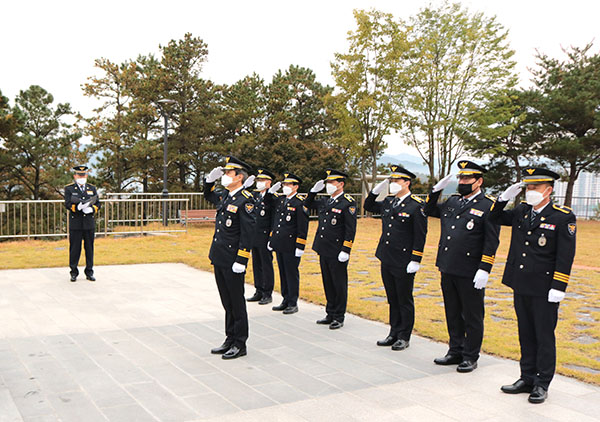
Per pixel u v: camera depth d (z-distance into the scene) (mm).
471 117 25500
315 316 7668
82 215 9727
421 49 24969
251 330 6820
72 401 4332
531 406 4422
